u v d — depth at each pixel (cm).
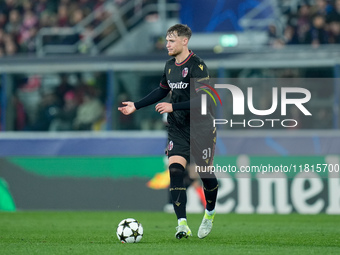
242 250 1995
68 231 2972
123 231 2259
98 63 5119
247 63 4856
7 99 5244
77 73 5266
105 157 4509
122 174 4475
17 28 6588
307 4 5847
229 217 3941
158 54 5050
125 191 4462
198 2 5528
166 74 2270
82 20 6412
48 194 4544
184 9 5550
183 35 2202
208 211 2325
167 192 4412
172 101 2278
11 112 5262
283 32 5759
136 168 4469
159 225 3331
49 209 4528
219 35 5525
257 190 4269
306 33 5700
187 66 2212
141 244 2202
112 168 4494
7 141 5028
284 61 4841
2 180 4603
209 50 5056
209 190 2278
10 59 5222
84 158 4538
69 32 6250
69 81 5306
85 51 6047
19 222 3559
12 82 5272
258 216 4012
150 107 5062
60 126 5316
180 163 2209
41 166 4575
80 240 2470
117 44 6134
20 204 4566
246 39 5569
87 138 4897
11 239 2536
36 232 2911
